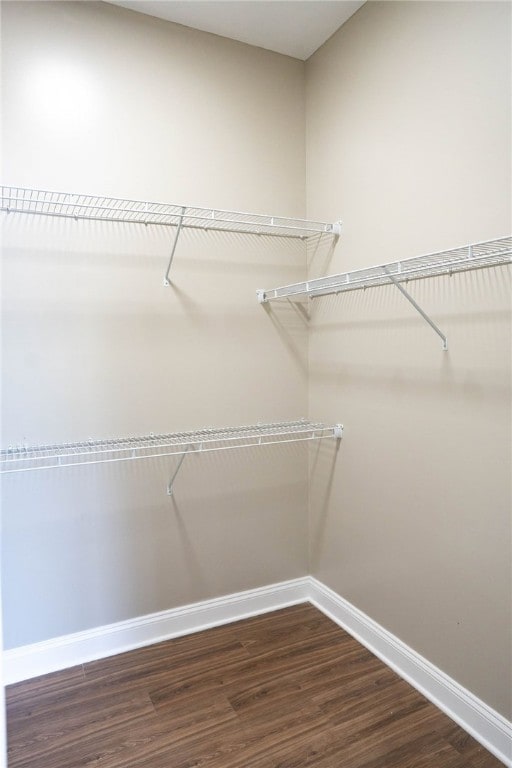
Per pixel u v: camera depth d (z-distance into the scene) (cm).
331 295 236
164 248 217
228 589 241
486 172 156
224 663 207
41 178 192
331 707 180
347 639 225
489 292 157
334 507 239
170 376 222
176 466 225
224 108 228
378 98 201
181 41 217
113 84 204
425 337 182
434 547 182
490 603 161
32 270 193
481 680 165
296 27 221
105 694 188
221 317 232
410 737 166
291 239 248
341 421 232
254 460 244
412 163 185
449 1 166
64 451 197
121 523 215
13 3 186
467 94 161
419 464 187
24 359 193
